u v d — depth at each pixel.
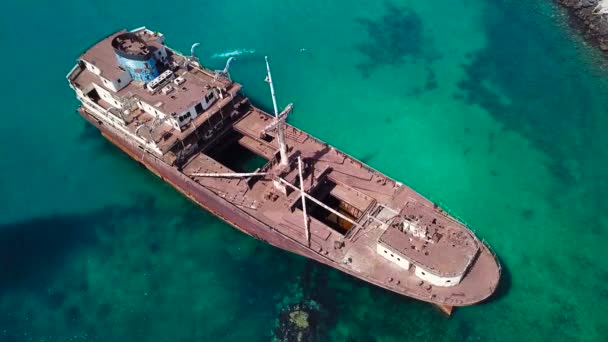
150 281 56.62
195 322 53.06
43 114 78.06
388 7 93.62
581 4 87.81
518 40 84.38
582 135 70.00
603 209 61.59
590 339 50.66
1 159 71.50
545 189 64.25
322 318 52.47
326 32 89.19
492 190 64.69
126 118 62.53
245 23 92.06
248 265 57.41
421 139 71.31
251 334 51.84
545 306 53.12
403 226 50.53
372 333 51.16
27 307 55.22
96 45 67.38
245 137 65.19
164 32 90.62
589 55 80.50
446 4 93.19
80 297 55.69
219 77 64.62
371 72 81.44
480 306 53.00
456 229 50.16
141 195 65.75
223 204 56.69
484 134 71.25
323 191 58.53
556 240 58.97
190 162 61.41
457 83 78.50
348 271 50.50
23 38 91.62
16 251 60.19
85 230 62.12
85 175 68.94
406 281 49.22
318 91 78.94
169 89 61.81
